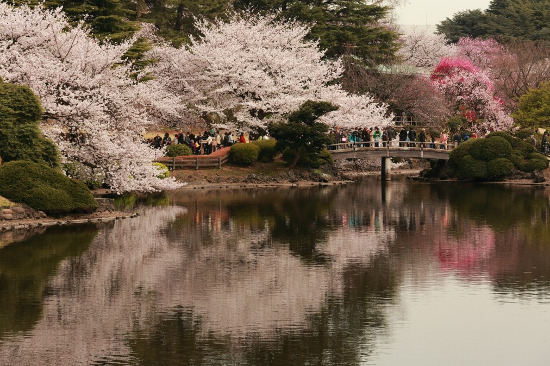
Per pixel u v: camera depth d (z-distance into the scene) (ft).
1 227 116.16
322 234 122.83
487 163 224.74
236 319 73.72
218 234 121.08
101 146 143.43
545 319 75.20
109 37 196.75
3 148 126.62
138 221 132.46
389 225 133.69
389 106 272.92
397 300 81.76
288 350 65.72
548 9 454.81
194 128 261.24
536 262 101.55
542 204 166.61
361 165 269.03
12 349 64.75
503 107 303.07
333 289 85.76
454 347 66.95
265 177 207.21
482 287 87.81
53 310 75.72
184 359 63.21
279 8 262.06
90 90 146.72
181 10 272.51
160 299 80.28
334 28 275.80
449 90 297.33
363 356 64.59
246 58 224.94
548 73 323.98
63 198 126.11
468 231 127.13
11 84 130.21
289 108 221.46
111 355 63.67
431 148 229.66
